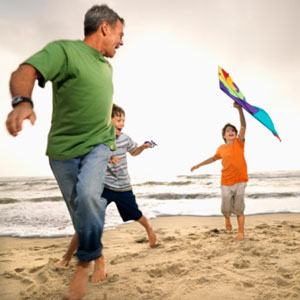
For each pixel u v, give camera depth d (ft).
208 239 11.68
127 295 6.34
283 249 9.56
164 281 7.10
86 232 4.89
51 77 4.51
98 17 5.61
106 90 5.41
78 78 4.92
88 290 6.68
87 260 4.88
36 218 18.61
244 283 6.77
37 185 57.11
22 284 7.14
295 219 17.28
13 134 3.38
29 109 3.57
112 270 8.02
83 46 5.17
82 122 5.25
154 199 31.19
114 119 9.91
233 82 12.32
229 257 8.89
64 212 21.38
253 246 10.05
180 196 32.83
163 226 15.48
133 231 14.14
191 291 6.44
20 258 9.47
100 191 5.14
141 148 10.93
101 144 5.51
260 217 18.11
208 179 66.85
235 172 12.60
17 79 3.84
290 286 6.59
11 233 13.87
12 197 32.81
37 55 4.31
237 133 13.89
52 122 5.52
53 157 5.43
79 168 5.40
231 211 13.17
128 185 10.16
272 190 39.19
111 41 5.76
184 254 9.37
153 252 9.84
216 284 6.77
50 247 11.14
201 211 21.11
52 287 6.83
